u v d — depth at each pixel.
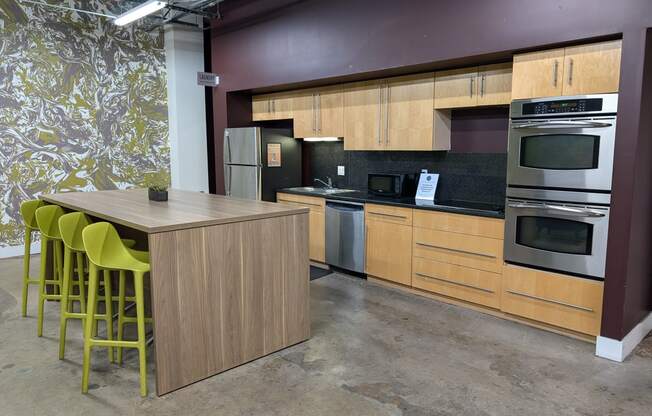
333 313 3.74
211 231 2.64
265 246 2.92
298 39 4.75
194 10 5.38
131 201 3.55
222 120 5.92
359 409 2.40
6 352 3.02
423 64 3.76
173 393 2.54
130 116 6.35
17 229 5.59
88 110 5.98
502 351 3.05
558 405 2.43
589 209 2.96
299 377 2.72
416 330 3.39
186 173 6.79
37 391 2.56
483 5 3.28
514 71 3.26
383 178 4.64
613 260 2.87
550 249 3.19
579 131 2.94
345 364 2.88
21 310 3.76
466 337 3.27
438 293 3.99
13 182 5.51
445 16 3.51
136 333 3.35
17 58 5.38
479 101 3.75
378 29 3.99
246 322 2.87
